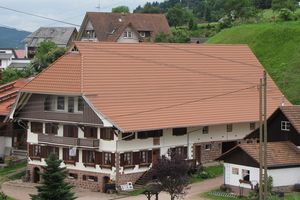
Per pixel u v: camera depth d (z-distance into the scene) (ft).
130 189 217.56
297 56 351.67
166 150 229.86
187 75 249.14
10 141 269.44
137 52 242.58
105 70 228.43
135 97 226.79
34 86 231.30
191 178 225.97
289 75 337.93
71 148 224.33
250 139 243.81
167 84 240.32
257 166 198.29
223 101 249.75
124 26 450.30
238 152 204.54
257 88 260.83
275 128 218.79
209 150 244.42
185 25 575.38
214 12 639.35
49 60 390.21
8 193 216.74
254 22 441.68
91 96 217.77
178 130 233.55
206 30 488.02
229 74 262.67
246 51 278.46
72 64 228.43
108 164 218.38
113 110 217.56
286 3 419.95
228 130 249.55
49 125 233.96
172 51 253.44
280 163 199.93
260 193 164.25
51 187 164.96
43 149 235.61
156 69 242.37
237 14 466.70
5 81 376.89
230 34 401.70
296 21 397.80
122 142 216.95
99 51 232.32
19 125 258.98
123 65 234.38
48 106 232.73
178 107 233.96
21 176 246.47
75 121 223.71
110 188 215.31
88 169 223.51
